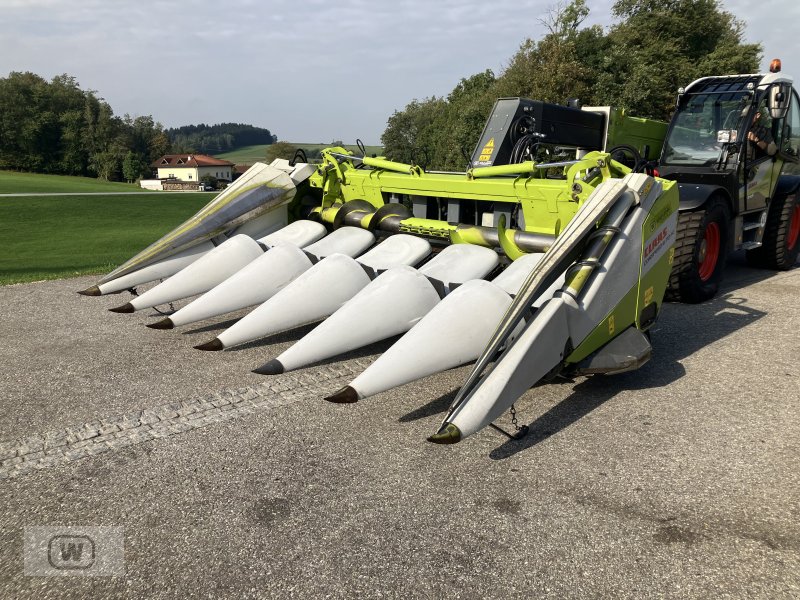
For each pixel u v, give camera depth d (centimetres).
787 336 497
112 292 506
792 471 296
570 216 439
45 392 402
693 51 2822
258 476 297
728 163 622
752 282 697
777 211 725
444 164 3747
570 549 243
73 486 291
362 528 258
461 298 355
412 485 289
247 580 228
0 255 1165
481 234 461
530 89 2375
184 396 392
